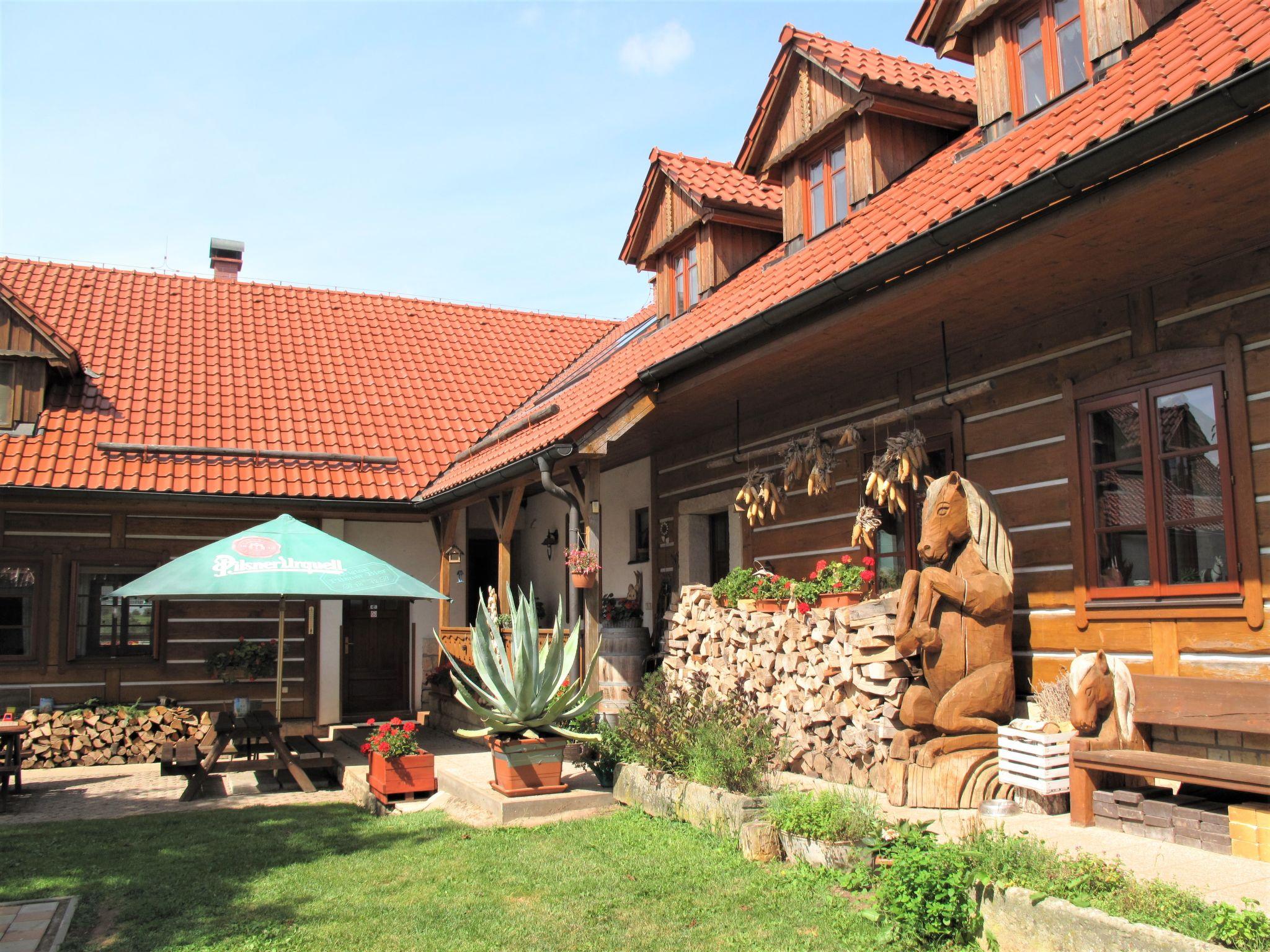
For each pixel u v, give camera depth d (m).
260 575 9.60
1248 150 4.65
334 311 19.16
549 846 7.14
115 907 6.14
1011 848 4.91
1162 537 6.50
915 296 6.71
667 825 7.45
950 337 7.86
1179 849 5.24
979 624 6.96
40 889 6.48
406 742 9.30
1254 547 5.89
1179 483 6.44
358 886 6.41
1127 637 6.66
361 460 15.09
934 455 8.55
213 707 14.20
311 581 9.66
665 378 9.64
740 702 8.34
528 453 10.12
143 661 13.86
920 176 9.43
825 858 5.96
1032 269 6.28
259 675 14.32
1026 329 7.61
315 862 7.05
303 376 16.77
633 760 8.41
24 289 16.70
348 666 15.77
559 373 18.56
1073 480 7.10
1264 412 5.90
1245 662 5.91
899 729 6.99
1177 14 7.57
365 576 10.02
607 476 15.05
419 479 15.08
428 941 5.37
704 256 12.36
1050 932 4.32
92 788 10.88
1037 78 8.53
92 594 13.80
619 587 14.41
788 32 10.79
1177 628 6.33
